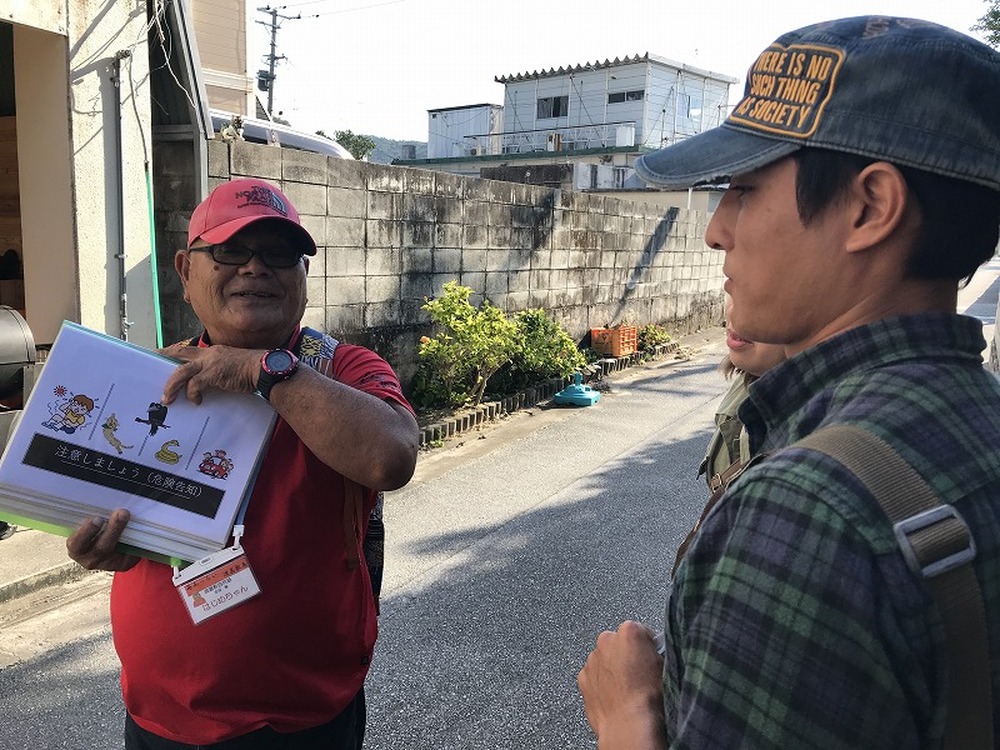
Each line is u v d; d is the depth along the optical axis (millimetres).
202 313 1661
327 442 1396
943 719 645
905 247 753
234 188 1622
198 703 1510
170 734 1551
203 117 4875
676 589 785
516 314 8023
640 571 3867
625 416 7203
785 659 636
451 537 4262
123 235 4621
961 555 628
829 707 621
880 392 721
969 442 691
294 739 1555
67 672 2926
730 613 673
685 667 734
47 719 2643
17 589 3469
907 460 665
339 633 1579
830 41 766
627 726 852
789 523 657
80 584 3648
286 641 1506
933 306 782
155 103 4938
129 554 1463
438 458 5789
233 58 13016
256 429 1465
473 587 3652
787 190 791
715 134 861
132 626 1543
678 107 24656
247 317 1588
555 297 8742
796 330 826
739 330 866
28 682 2854
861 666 618
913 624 624
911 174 730
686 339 12086
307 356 1653
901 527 631
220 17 12719
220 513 1441
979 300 16906
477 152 27828
